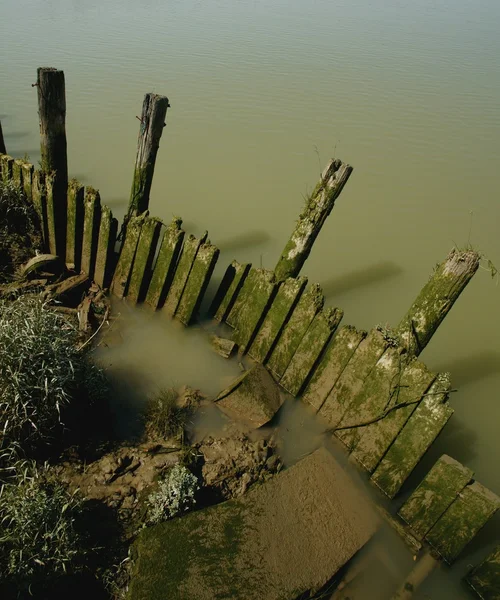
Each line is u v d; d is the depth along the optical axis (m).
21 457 4.46
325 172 5.67
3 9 22.02
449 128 13.26
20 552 3.57
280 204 9.87
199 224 9.15
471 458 5.68
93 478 4.54
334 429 5.47
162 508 4.30
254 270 6.24
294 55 18.47
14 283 6.45
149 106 6.27
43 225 7.25
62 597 3.75
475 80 16.98
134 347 6.30
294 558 4.15
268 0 29.48
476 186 10.74
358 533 4.50
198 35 20.16
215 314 6.82
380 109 14.15
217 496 4.71
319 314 5.60
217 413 5.50
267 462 5.05
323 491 4.73
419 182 10.78
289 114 13.44
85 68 15.30
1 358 4.49
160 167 10.74
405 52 19.89
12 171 7.43
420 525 4.67
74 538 3.90
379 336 5.16
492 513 4.26
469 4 32.84
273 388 5.74
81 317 6.36
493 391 6.55
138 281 6.82
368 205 10.02
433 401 4.75
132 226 6.74
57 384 4.64
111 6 24.41
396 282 8.23
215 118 12.94
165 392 5.60
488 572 4.25
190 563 3.97
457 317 7.76
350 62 18.12
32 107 12.70
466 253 4.84
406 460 4.86
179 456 4.85
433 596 4.33
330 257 8.71
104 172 10.38
